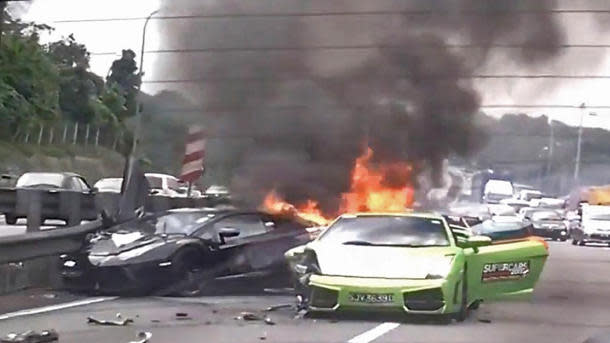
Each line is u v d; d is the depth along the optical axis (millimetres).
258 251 21188
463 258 16766
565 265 34844
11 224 35844
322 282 16375
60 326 15391
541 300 21297
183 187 43031
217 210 21641
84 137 66000
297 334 14867
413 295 16094
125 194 26531
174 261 19859
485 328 16219
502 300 19703
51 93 54156
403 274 16250
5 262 17234
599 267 33781
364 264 16547
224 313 17469
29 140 60344
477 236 18344
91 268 19656
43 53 53781
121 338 14125
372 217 18312
